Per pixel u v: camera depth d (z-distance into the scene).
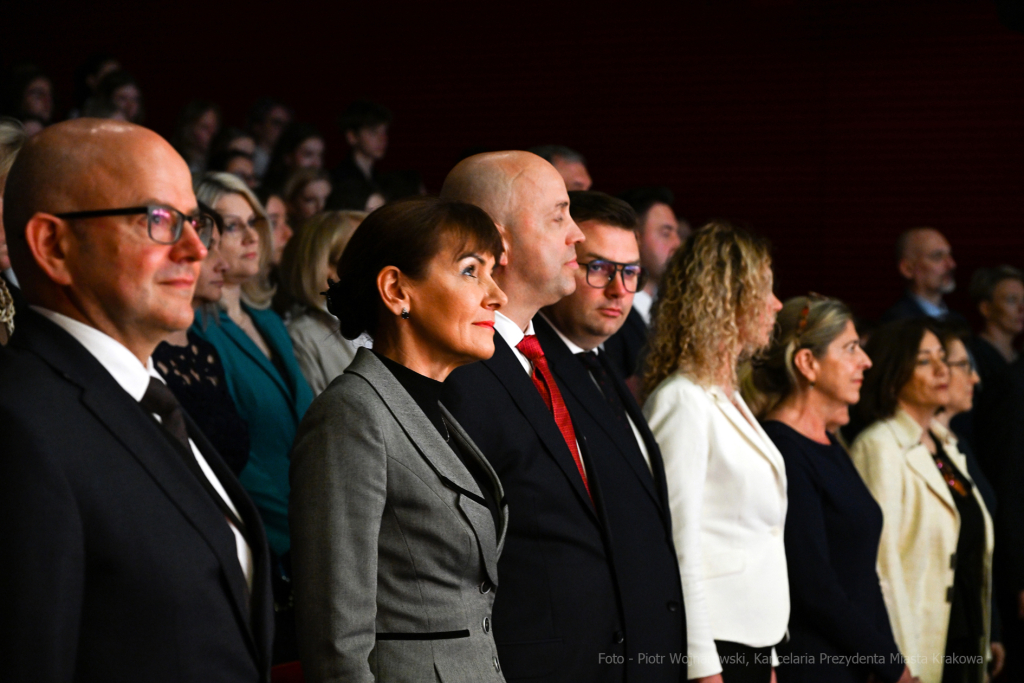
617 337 6.96
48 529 2.17
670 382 4.73
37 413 2.26
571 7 14.04
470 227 3.13
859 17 13.84
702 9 13.97
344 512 2.78
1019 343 13.22
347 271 3.16
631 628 3.80
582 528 3.71
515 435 3.62
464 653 2.92
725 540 4.61
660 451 4.50
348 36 14.03
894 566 5.95
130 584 2.30
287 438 5.14
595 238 4.27
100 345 2.48
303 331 5.69
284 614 4.49
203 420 4.60
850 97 13.91
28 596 2.13
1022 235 13.75
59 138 2.46
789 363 5.45
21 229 2.46
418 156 14.19
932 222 13.89
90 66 11.18
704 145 14.08
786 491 4.89
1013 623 7.54
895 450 6.16
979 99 13.75
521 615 3.53
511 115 14.12
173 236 2.49
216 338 5.05
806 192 14.02
